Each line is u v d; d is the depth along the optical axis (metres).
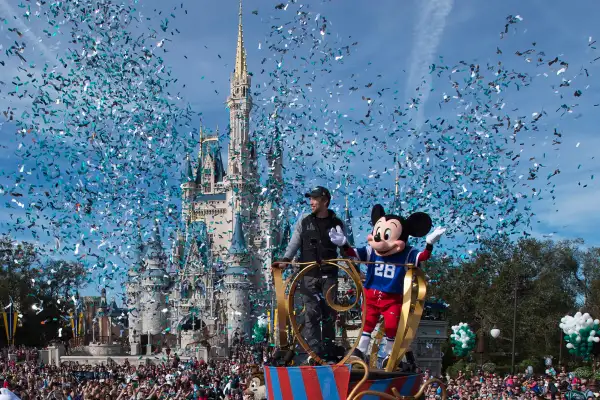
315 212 8.50
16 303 90.50
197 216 156.62
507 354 70.19
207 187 175.88
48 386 32.44
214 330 123.31
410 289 7.21
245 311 125.75
